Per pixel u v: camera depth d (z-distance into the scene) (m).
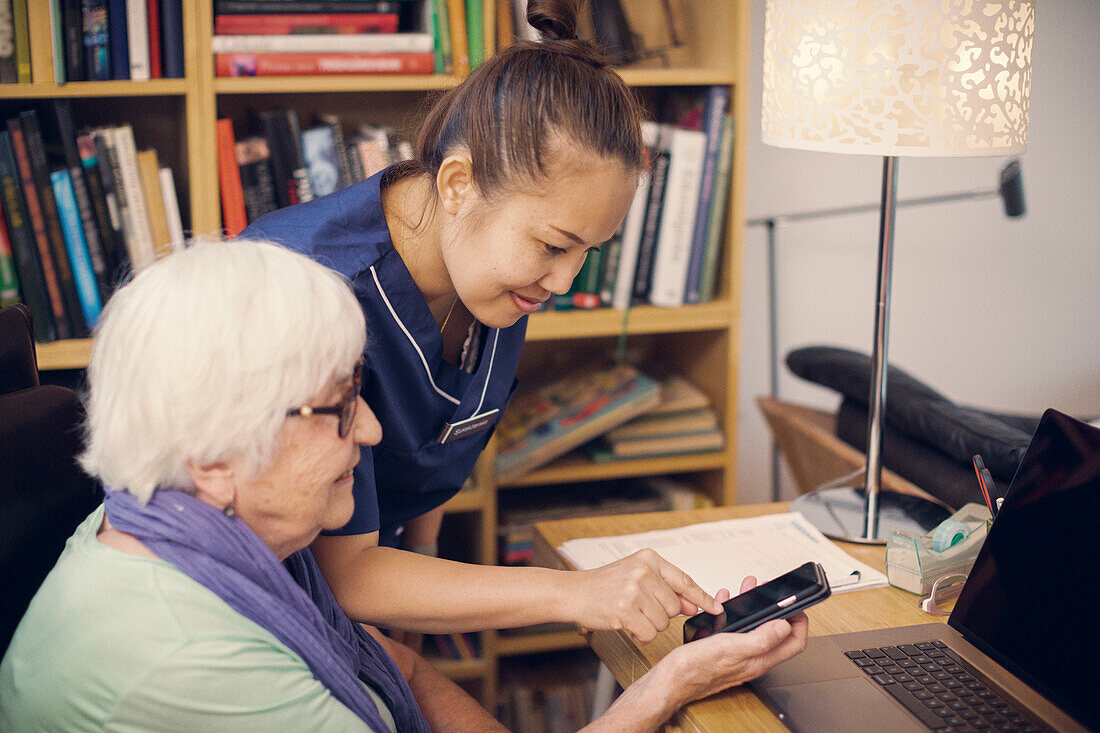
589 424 1.97
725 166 1.98
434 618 0.99
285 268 0.77
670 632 1.05
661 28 2.17
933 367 2.70
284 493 0.78
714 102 1.95
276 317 0.74
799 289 2.56
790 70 1.18
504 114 0.93
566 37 1.03
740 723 0.87
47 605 0.75
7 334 1.02
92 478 0.99
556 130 0.91
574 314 1.95
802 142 1.18
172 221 1.78
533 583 0.97
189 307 0.72
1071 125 2.60
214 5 1.74
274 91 1.76
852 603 1.10
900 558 1.12
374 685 0.99
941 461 1.51
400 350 1.12
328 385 0.78
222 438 0.73
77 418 0.98
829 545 1.25
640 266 2.00
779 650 0.90
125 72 1.72
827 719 0.85
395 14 1.79
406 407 1.18
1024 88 1.13
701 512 1.38
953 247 2.62
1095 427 0.92
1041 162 2.62
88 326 1.77
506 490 2.20
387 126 2.10
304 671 0.79
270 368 0.73
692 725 0.89
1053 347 2.73
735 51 1.92
